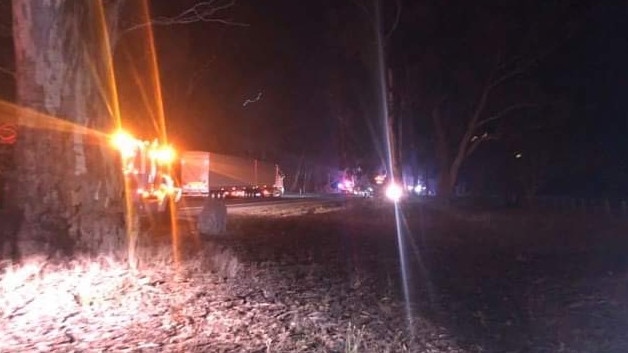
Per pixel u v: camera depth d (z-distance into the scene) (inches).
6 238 432.1
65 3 443.8
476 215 1339.8
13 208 442.6
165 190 908.0
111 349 294.0
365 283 514.9
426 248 773.9
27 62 443.5
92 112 456.4
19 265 407.5
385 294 476.7
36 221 435.5
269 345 315.3
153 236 657.0
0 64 715.4
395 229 997.8
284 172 3277.6
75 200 444.1
